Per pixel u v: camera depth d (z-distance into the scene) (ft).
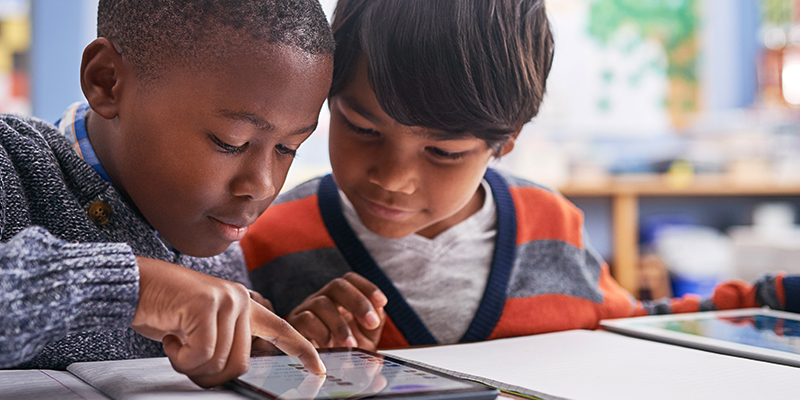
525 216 3.06
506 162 6.98
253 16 1.63
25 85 6.92
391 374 1.45
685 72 8.14
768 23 8.20
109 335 1.94
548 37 2.39
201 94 1.64
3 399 1.29
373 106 2.09
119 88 1.81
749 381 1.57
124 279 1.29
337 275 2.72
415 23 2.02
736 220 7.50
